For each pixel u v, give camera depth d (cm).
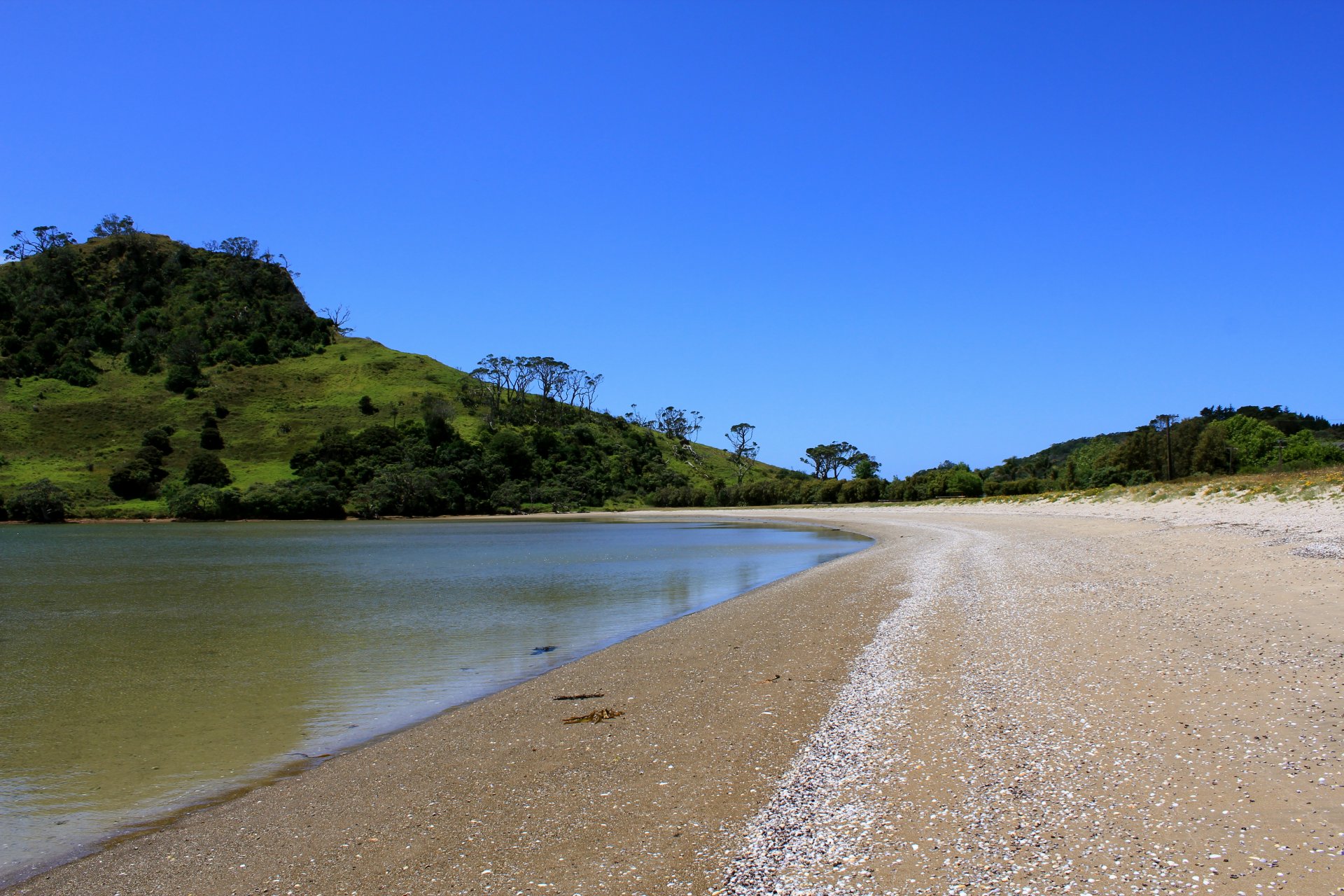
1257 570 2091
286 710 1385
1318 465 6888
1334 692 1027
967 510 7938
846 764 932
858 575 3016
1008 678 1252
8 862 800
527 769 998
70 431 12681
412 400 15575
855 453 17038
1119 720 991
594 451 15575
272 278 19562
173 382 14775
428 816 862
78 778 1052
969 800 795
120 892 725
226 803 951
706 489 15525
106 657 1878
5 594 3130
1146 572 2323
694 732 1108
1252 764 816
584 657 1717
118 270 18300
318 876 731
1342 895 571
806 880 664
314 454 12488
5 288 16688
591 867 713
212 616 2525
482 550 5538
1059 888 616
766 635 1839
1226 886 598
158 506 10450
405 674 1653
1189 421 10075
